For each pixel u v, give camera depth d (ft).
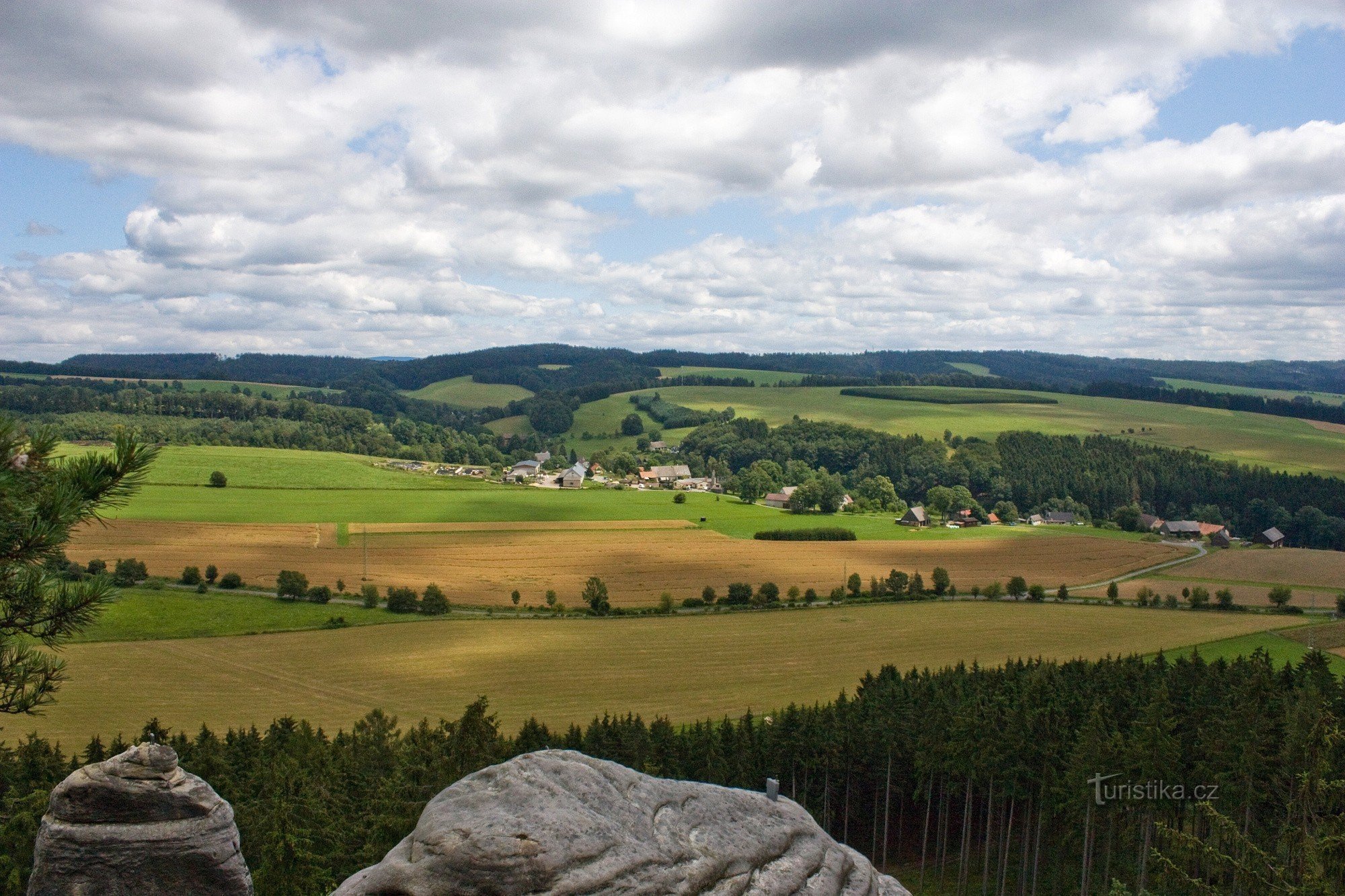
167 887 44.21
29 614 44.68
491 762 151.74
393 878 31.01
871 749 178.40
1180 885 111.24
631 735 181.06
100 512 45.73
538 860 30.71
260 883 113.70
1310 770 87.66
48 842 43.39
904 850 187.21
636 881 32.01
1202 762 146.51
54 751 150.71
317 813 132.57
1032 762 156.25
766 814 39.50
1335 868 78.59
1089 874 150.51
